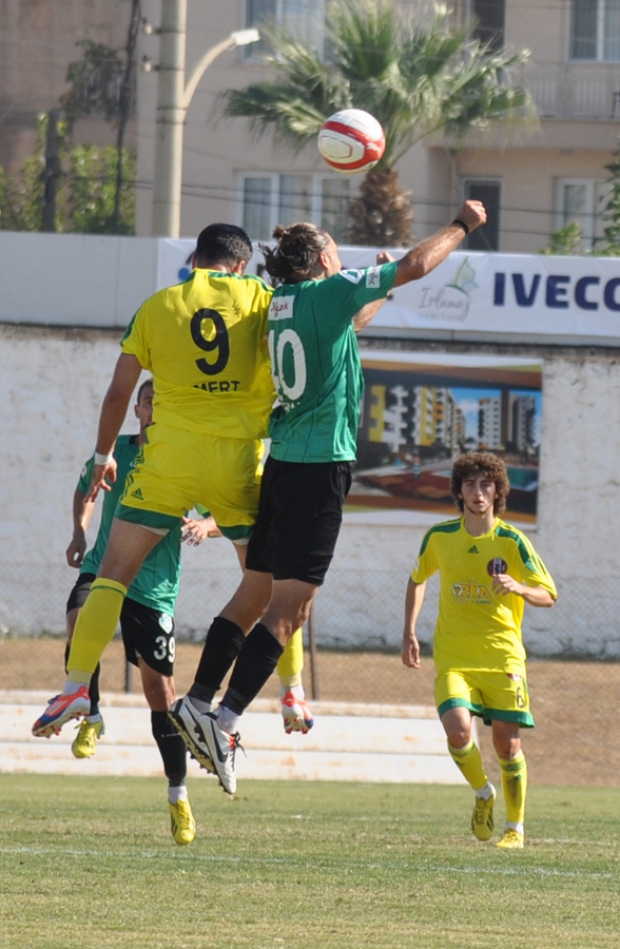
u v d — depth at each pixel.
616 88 96.88
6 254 68.81
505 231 98.56
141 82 101.38
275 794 37.56
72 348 68.12
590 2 97.12
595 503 67.69
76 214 101.38
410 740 46.62
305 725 21.34
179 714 17.77
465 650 25.22
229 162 99.44
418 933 15.86
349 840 25.02
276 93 85.31
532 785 44.38
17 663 60.25
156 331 18.31
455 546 25.25
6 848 22.45
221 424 18.30
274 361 18.00
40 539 68.00
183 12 67.38
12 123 102.44
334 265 18.52
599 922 16.80
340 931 15.90
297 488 17.97
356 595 68.00
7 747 44.75
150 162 101.44
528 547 25.14
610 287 68.00
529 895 18.75
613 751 50.47
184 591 67.38
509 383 67.81
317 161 98.56
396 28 86.25
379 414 67.88
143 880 19.39
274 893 18.56
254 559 18.91
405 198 85.75
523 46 97.62
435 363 67.69
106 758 44.53
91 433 68.06
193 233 99.94
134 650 23.38
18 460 68.19
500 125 91.00
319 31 98.19
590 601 67.50
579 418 67.81
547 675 61.31
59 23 102.75
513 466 67.75
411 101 83.69
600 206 98.19
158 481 18.33
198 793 37.31
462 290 68.19
